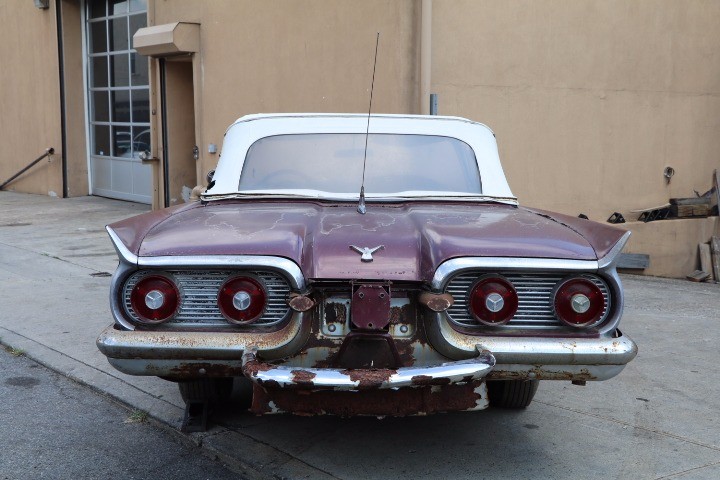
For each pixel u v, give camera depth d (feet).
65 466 12.43
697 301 25.91
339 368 10.41
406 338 10.69
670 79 32.73
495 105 29.01
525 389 14.30
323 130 14.67
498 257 10.57
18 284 25.26
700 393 15.85
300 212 12.35
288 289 10.69
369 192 13.79
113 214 43.04
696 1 32.96
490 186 14.25
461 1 27.81
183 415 14.26
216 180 14.15
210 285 10.74
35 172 54.03
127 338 10.55
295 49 31.27
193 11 36.76
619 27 31.24
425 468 12.19
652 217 33.01
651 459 12.62
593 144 31.35
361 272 10.54
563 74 30.27
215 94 35.91
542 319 10.84
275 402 10.53
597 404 15.15
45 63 51.62
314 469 12.07
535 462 12.47
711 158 34.32
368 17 27.96
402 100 26.99
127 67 47.93
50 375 16.98
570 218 12.55
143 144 47.26
